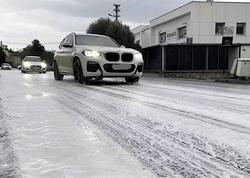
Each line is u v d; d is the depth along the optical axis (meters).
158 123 4.23
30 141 3.35
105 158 2.85
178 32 44.34
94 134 3.63
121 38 37.97
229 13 40.03
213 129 3.95
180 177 2.46
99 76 9.80
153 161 2.80
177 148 3.17
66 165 2.69
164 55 25.59
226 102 6.29
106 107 5.39
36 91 7.69
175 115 4.78
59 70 11.96
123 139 3.45
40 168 2.62
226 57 26.80
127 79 10.93
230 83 14.19
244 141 3.42
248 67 17.88
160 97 6.86
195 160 2.84
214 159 2.87
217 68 26.64
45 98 6.42
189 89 8.98
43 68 23.81
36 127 3.94
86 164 2.71
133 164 2.72
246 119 4.56
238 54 26.73
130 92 7.71
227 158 2.89
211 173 2.54
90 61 9.66
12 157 2.87
